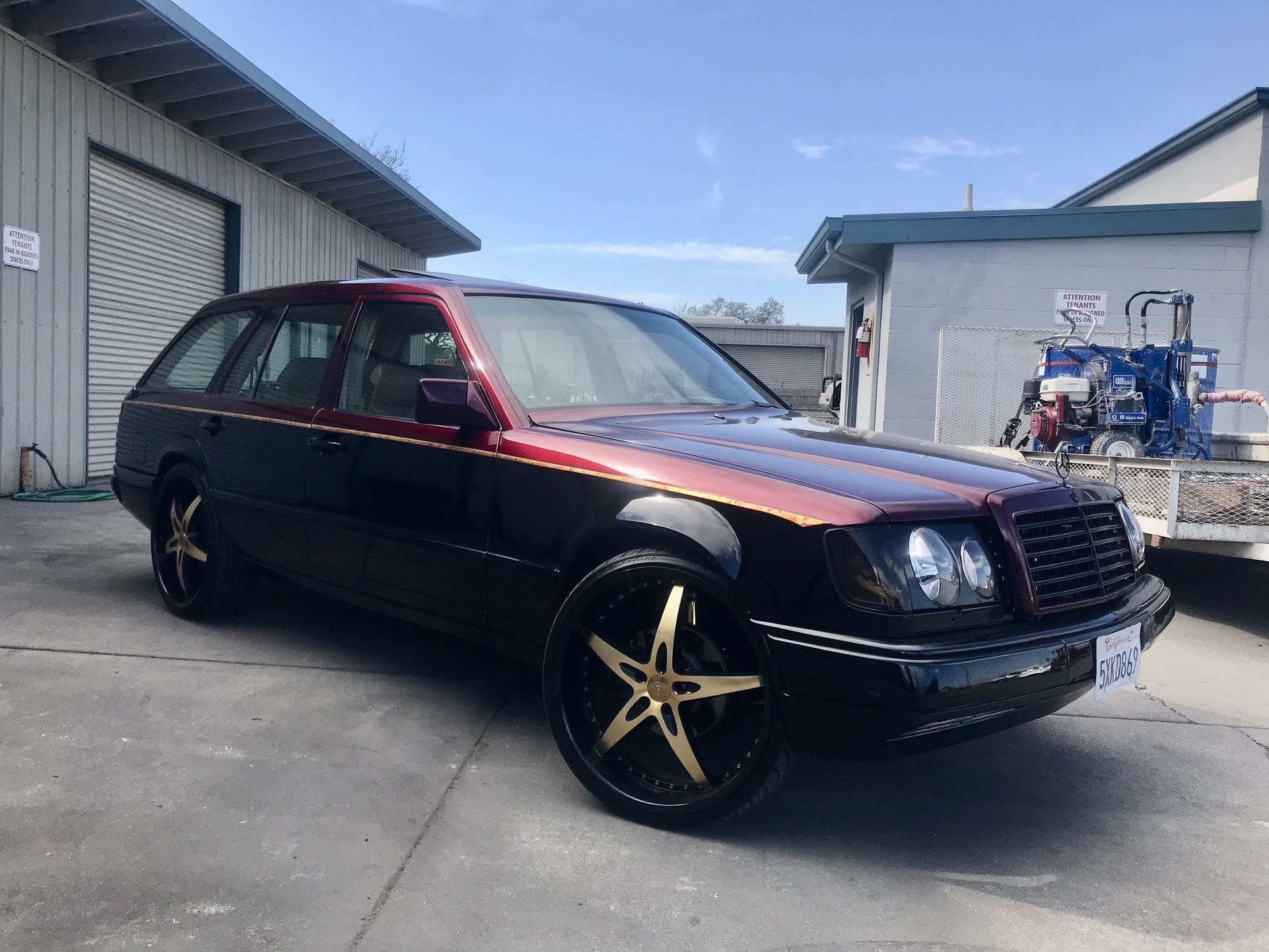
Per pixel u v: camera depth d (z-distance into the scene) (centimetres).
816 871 253
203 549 446
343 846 255
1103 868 260
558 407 335
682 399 377
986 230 1101
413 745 324
